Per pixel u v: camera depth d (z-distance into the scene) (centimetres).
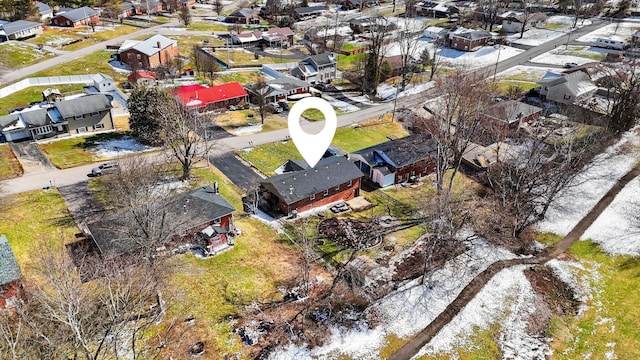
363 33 12938
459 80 6353
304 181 5234
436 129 6050
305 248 4009
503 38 11819
